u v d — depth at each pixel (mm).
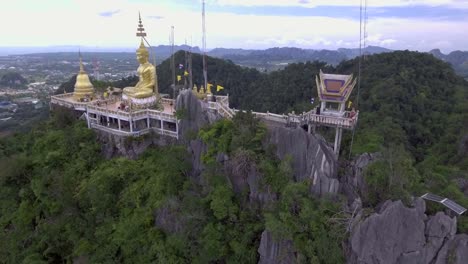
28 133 77438
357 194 39844
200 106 54062
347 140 46031
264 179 43062
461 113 98125
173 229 47250
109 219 52375
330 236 36188
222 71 153625
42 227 55969
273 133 44469
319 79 44531
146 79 66750
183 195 48375
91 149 61219
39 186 57562
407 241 34094
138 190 52094
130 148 59375
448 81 116562
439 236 34281
